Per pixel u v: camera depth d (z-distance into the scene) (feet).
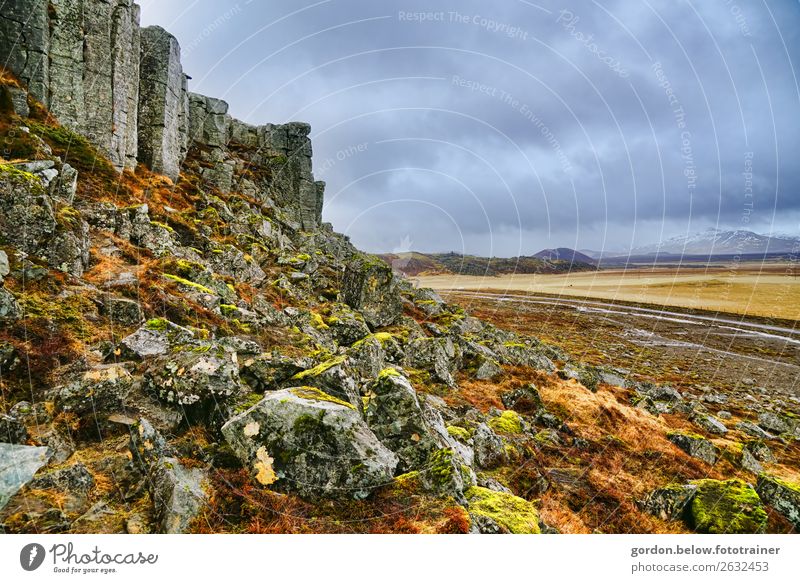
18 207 42.24
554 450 50.08
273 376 33.68
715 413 87.97
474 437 42.45
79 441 25.88
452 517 24.13
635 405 81.41
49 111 81.97
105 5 90.84
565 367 101.91
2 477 20.68
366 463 25.04
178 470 22.81
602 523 36.81
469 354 81.05
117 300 41.83
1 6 77.05
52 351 31.71
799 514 37.91
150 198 90.53
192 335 39.37
